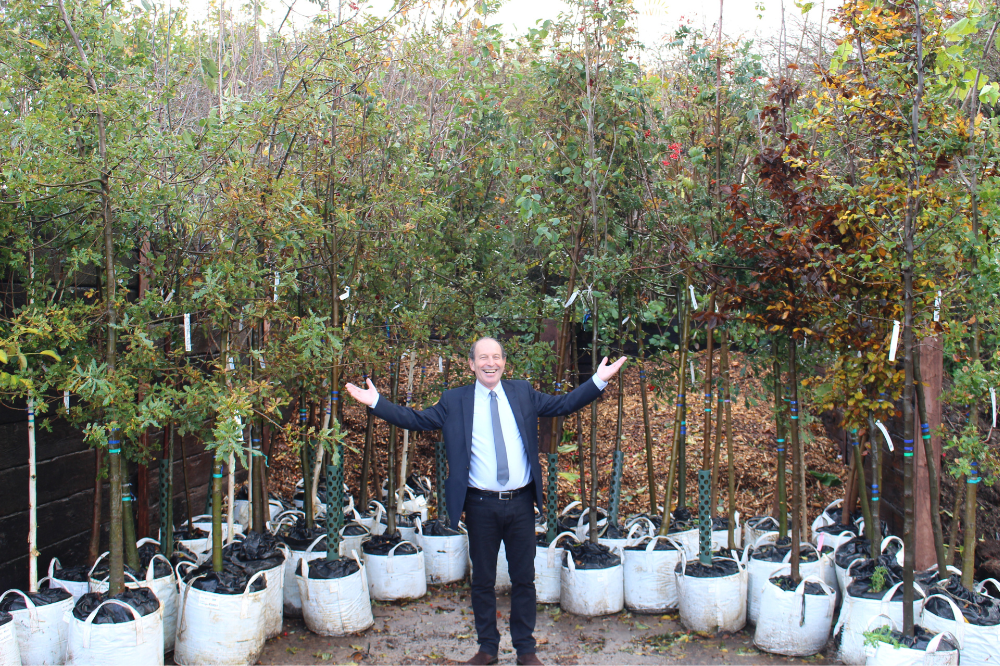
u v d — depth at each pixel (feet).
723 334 13.34
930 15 9.24
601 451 22.63
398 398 16.14
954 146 9.02
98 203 10.18
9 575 11.44
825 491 19.17
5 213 9.80
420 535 14.70
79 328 9.74
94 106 9.39
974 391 10.11
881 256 9.53
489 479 10.71
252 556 12.23
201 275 11.38
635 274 13.94
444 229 15.55
